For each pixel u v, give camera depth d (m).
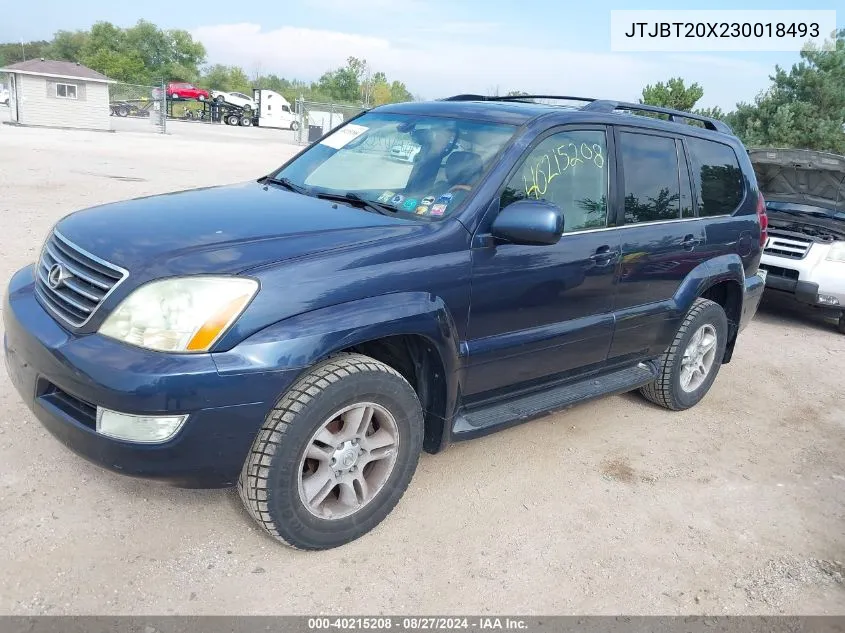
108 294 2.67
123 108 36.28
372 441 3.08
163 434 2.55
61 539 2.91
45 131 24.38
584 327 3.91
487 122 3.75
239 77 90.75
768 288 7.64
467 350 3.34
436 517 3.39
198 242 2.82
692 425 4.84
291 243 2.89
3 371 4.28
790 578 3.23
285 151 25.14
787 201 8.60
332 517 3.00
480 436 3.51
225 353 2.58
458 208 3.32
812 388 5.89
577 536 3.37
